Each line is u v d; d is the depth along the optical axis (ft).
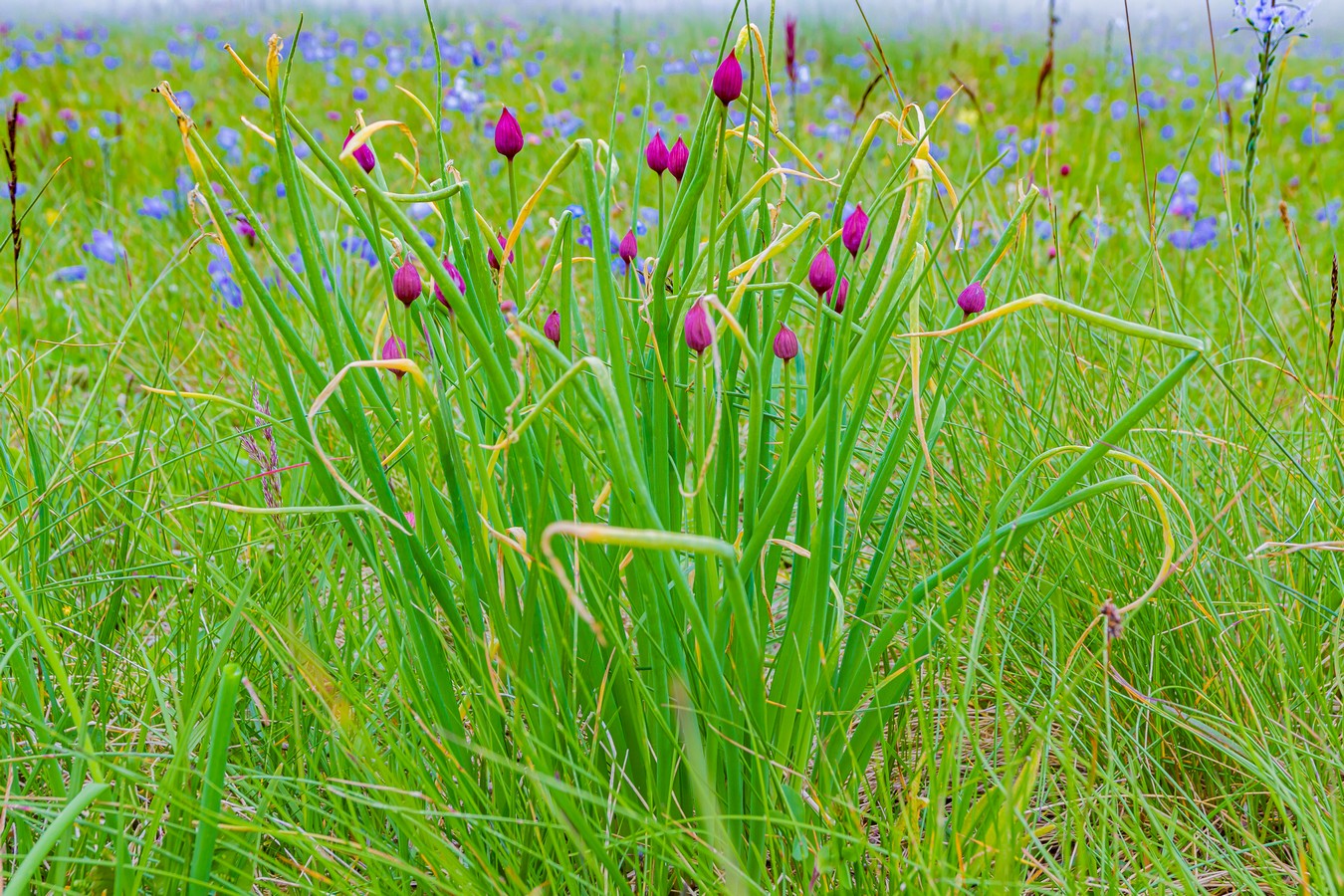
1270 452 3.35
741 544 2.51
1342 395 3.49
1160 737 2.77
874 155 7.06
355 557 2.86
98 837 2.38
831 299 2.51
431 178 7.29
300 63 12.90
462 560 2.42
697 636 2.31
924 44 14.14
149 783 2.23
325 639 2.73
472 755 2.53
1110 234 5.75
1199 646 2.92
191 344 4.82
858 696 2.58
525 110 9.87
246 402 3.71
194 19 17.94
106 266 5.93
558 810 2.25
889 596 3.05
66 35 15.99
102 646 2.71
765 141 2.49
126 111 9.97
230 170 7.94
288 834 2.28
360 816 2.51
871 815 2.42
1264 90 3.55
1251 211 3.67
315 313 2.38
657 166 2.54
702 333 2.26
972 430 3.23
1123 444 3.16
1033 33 14.99
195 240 2.41
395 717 2.73
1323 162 9.16
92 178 7.87
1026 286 3.71
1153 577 2.95
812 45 12.66
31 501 2.86
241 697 2.71
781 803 2.47
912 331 2.35
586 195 2.30
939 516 3.21
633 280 2.64
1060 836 2.61
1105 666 2.42
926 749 2.34
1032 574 3.08
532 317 2.56
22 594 2.20
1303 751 2.67
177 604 2.81
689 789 2.55
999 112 10.37
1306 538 3.07
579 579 2.48
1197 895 2.39
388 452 3.17
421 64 12.22
